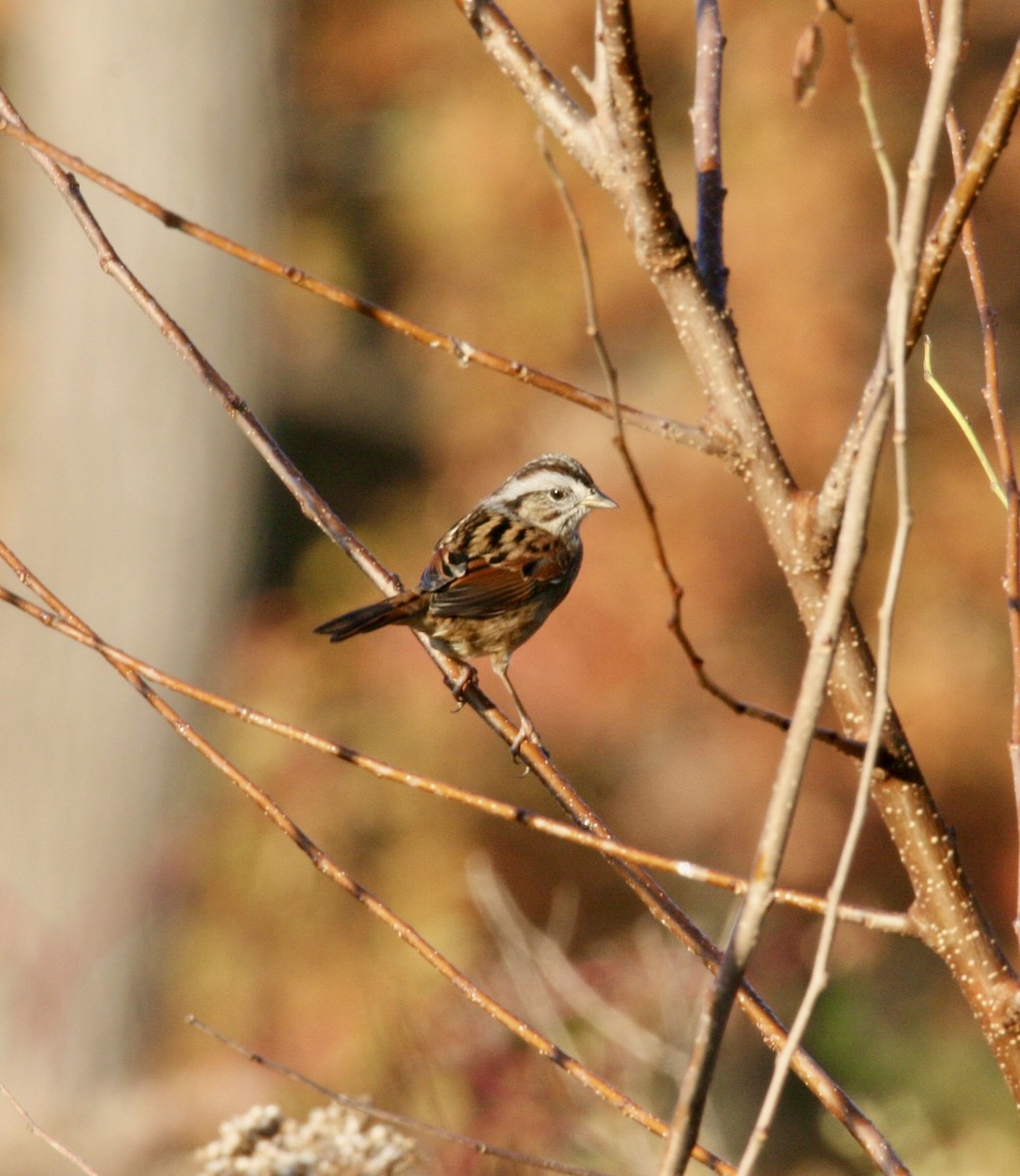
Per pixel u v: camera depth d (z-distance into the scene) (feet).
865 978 46.93
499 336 58.08
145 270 57.41
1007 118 10.09
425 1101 22.52
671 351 56.65
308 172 68.69
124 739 54.39
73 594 56.54
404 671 51.06
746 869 50.60
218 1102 35.22
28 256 58.54
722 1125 45.32
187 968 44.80
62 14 57.36
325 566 58.70
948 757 52.29
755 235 55.42
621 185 11.76
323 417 69.00
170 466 57.06
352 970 42.45
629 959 28.58
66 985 43.57
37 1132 12.71
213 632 58.08
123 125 57.21
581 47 58.54
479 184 59.93
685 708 51.31
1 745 54.70
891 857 50.39
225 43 58.18
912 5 56.18
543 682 50.24
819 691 9.62
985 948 11.37
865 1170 38.27
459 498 57.36
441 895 46.75
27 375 58.23
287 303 67.10
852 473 11.02
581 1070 11.38
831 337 53.93
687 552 51.88
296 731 11.59
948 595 53.72
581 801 13.73
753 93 57.62
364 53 65.62
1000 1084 44.47
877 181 56.34
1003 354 57.77
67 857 53.72
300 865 45.88
